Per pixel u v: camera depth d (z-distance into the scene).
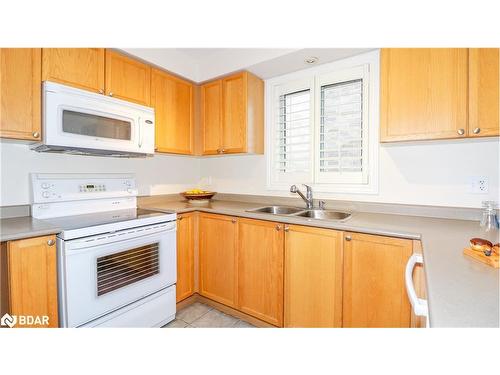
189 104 2.59
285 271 1.78
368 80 2.00
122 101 1.90
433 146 1.75
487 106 1.33
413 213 1.81
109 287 1.59
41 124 1.55
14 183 1.73
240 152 2.39
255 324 1.95
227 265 2.10
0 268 1.24
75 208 1.89
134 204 2.27
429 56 1.48
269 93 2.53
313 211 2.16
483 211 1.50
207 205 2.44
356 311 1.49
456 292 0.68
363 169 2.04
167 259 1.96
